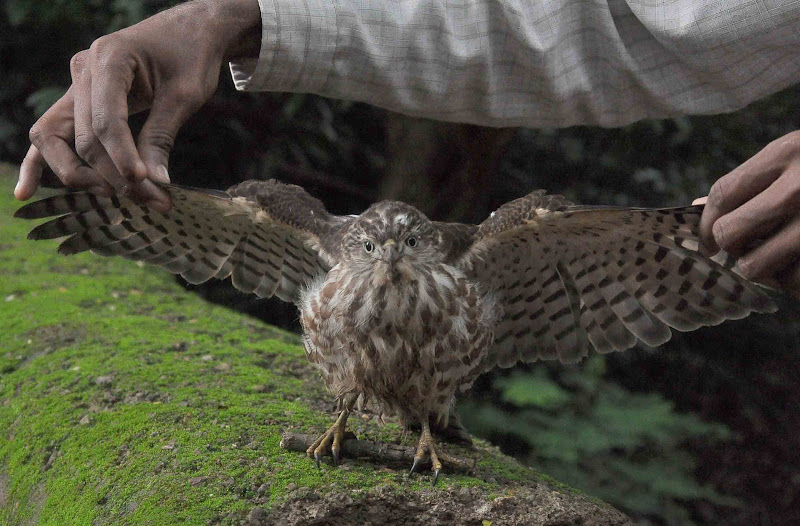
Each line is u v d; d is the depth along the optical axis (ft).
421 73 9.00
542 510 8.57
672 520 19.25
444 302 8.89
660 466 18.35
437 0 8.93
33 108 22.53
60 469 9.70
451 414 10.30
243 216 9.60
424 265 9.01
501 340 10.23
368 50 8.69
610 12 9.10
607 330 9.52
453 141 20.30
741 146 21.68
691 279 8.71
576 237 9.00
